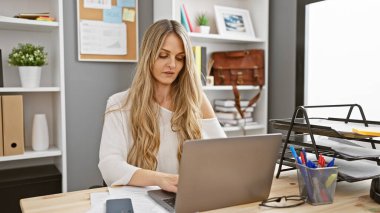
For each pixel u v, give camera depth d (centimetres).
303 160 108
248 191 101
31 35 232
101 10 248
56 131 233
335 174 104
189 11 280
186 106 151
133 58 262
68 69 244
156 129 146
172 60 142
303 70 267
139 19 265
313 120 153
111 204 97
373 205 103
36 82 212
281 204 102
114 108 150
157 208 99
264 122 288
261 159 99
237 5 305
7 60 225
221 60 287
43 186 213
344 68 247
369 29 229
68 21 241
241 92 308
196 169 90
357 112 239
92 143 256
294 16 272
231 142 92
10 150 202
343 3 245
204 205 95
